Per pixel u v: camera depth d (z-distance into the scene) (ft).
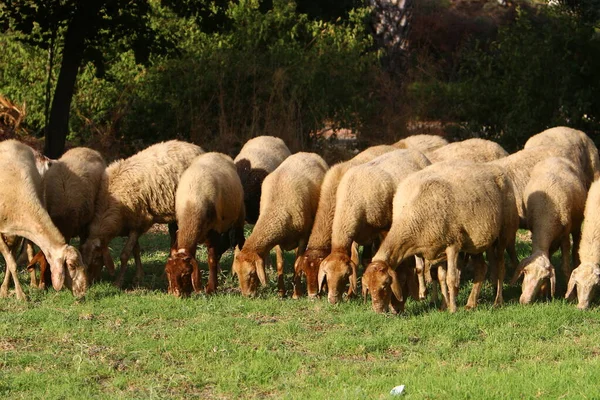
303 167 51.98
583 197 51.26
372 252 53.67
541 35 104.01
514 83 97.76
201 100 98.07
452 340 39.63
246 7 101.19
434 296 47.29
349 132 112.88
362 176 48.55
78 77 97.60
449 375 34.12
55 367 35.73
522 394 31.50
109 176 51.67
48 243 45.62
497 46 102.89
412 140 62.80
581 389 31.55
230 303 45.88
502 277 46.68
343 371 35.17
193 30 99.86
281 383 34.12
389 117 99.45
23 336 39.58
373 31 127.03
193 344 38.24
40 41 94.73
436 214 43.50
